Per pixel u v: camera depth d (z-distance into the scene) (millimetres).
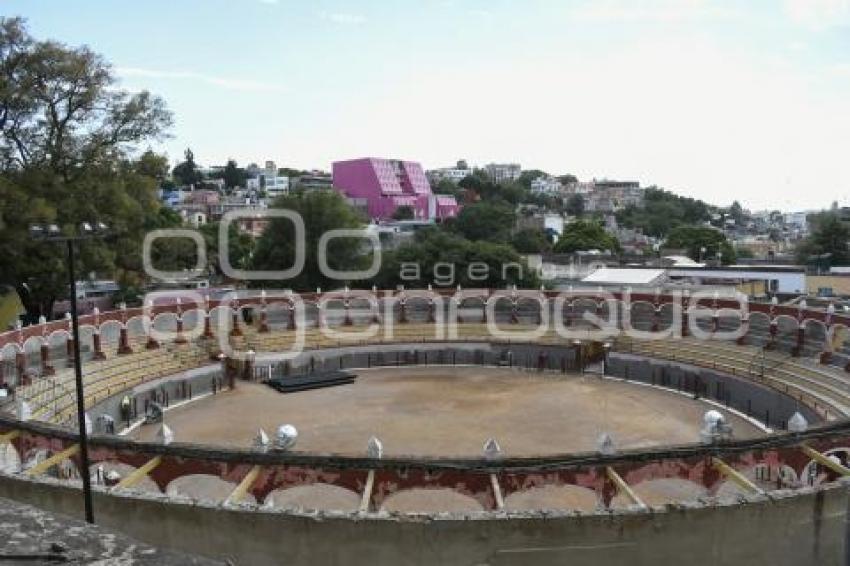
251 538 14102
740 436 34531
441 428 34500
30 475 16344
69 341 39312
